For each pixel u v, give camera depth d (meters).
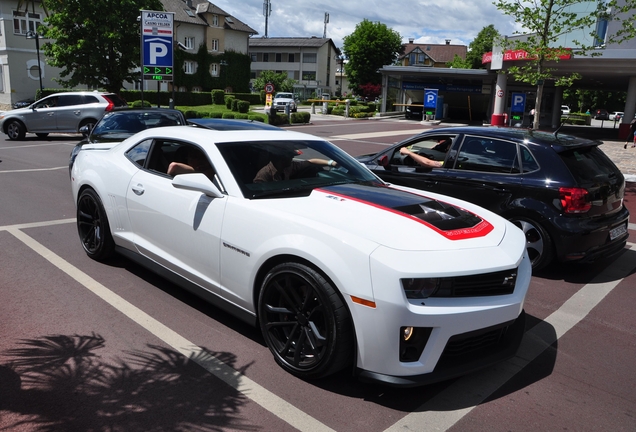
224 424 2.77
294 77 80.00
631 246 7.04
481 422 2.91
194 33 57.53
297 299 3.23
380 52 63.25
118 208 4.75
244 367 3.37
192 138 4.28
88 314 4.08
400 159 6.82
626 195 10.83
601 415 3.04
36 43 36.31
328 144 4.71
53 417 2.76
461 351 3.09
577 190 5.27
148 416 2.81
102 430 2.67
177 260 4.17
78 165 5.42
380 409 2.99
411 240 3.08
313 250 3.08
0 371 3.20
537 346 3.96
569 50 12.59
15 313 4.05
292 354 3.33
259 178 3.88
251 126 4.83
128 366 3.32
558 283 5.46
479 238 3.32
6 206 7.85
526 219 5.56
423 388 3.26
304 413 2.91
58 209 7.75
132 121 9.16
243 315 3.65
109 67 30.02
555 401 3.17
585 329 4.31
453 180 6.11
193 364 3.38
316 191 3.81
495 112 32.28
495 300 3.09
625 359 3.79
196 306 4.32
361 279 2.91
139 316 4.08
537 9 12.30
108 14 29.05
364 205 3.54
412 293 2.88
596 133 33.81
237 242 3.55
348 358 3.09
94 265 5.21
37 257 5.42
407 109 42.62
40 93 35.22
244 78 62.56
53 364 3.31
